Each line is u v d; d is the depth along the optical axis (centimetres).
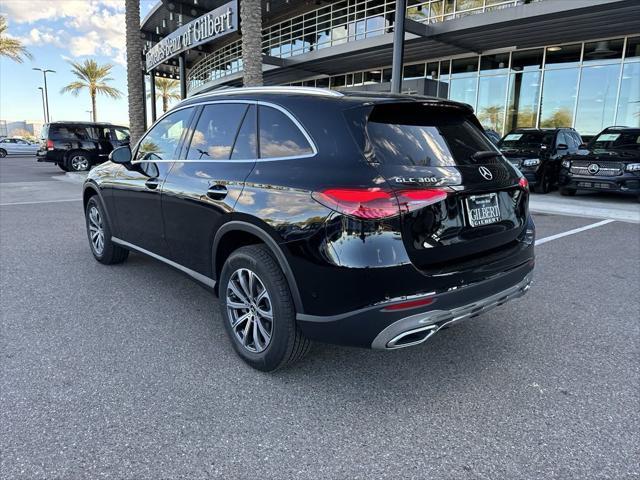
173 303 423
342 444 238
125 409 263
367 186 243
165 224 387
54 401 268
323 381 297
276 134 300
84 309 406
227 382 294
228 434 244
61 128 1816
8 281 477
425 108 299
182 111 400
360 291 244
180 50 1747
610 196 1145
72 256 574
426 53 1730
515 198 315
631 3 1094
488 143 328
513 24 1292
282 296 279
